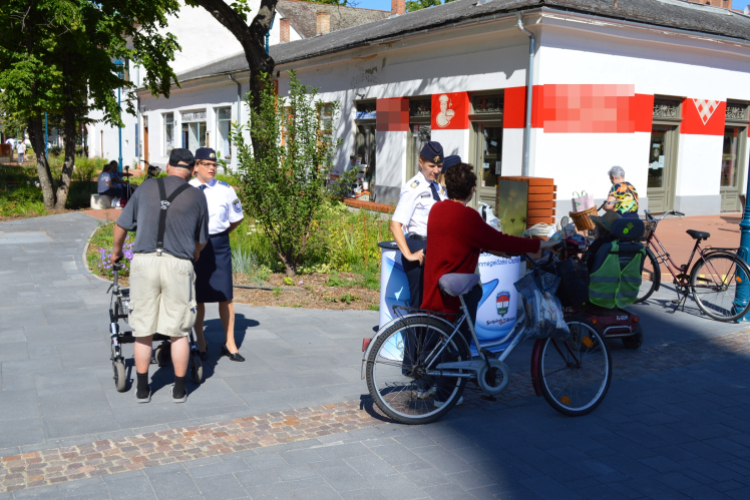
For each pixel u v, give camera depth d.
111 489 3.40
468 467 3.76
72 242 11.71
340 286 8.65
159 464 3.70
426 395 4.43
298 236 8.87
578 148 14.33
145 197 4.54
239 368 5.47
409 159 17.81
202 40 35.78
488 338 5.17
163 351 5.45
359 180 19.81
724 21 19.66
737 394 5.06
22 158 38.69
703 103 16.75
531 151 13.80
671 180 16.72
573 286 4.54
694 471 3.78
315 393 4.92
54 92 15.77
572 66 13.94
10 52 15.43
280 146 8.70
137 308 4.52
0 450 3.84
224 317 5.66
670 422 4.50
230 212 5.46
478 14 13.97
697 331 6.91
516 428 4.35
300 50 24.80
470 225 4.25
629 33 14.41
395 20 23.58
